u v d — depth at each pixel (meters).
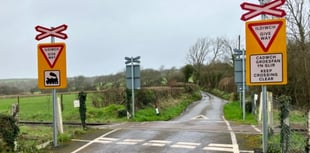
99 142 11.32
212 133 12.62
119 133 13.25
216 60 76.88
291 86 25.64
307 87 24.69
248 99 31.03
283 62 7.44
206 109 34.78
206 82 76.25
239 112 27.44
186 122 18.39
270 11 7.48
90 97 28.00
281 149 8.20
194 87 58.59
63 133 12.21
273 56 7.49
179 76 65.69
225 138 11.42
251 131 13.02
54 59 10.57
